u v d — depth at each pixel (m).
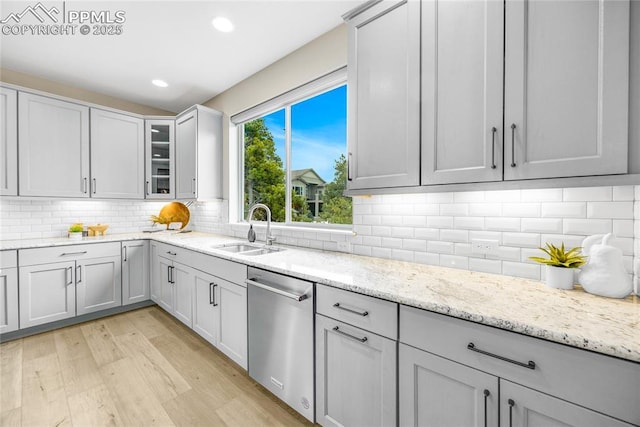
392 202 1.84
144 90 3.20
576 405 0.77
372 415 1.22
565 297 1.08
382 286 1.23
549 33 1.04
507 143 1.13
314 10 1.94
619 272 1.06
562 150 1.02
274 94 2.62
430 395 1.05
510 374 0.87
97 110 3.05
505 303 1.01
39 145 2.69
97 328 2.69
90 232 3.15
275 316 1.65
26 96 2.61
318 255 2.02
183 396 1.75
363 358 1.25
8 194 2.52
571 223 1.24
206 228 3.61
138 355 2.21
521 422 0.85
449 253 1.60
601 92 0.94
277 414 1.62
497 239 1.44
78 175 2.92
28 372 1.97
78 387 1.81
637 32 0.90
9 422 1.51
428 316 1.04
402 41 1.43
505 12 1.13
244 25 2.09
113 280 2.97
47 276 2.58
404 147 1.42
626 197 1.12
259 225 2.86
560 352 0.79
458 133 1.26
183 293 2.59
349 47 1.65
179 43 2.30
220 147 3.31
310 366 1.46
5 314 2.38
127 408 1.64
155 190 3.52
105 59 2.54
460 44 1.25
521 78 1.09
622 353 0.70
